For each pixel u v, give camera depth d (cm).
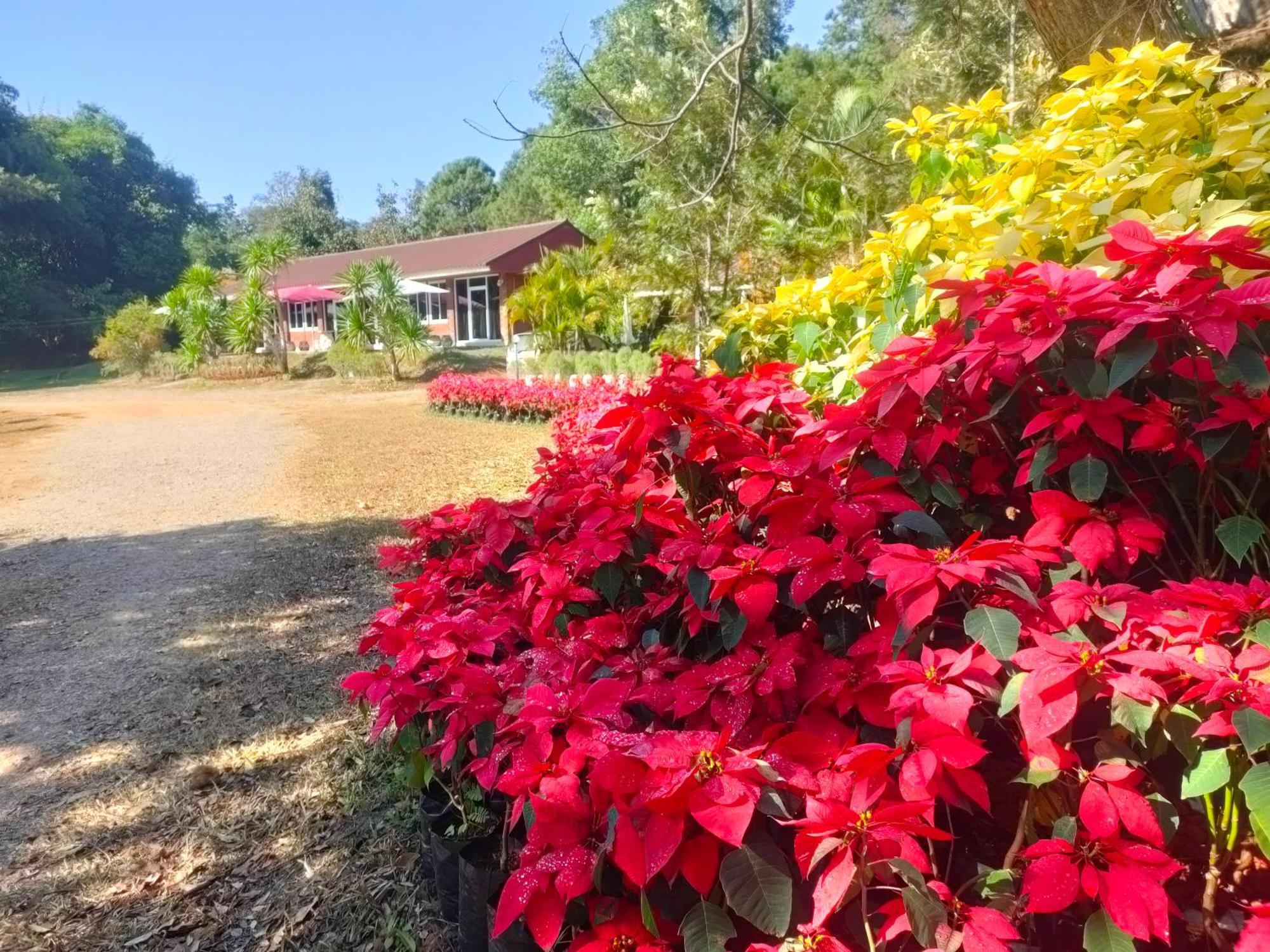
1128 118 227
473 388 1403
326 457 1030
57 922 234
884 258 229
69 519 761
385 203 5834
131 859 260
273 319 2500
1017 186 211
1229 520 142
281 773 303
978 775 125
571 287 1780
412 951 208
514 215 4366
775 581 154
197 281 2606
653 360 1375
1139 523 144
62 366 3675
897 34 1717
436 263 2797
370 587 512
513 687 182
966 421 168
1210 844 145
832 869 118
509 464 932
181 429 1359
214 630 455
